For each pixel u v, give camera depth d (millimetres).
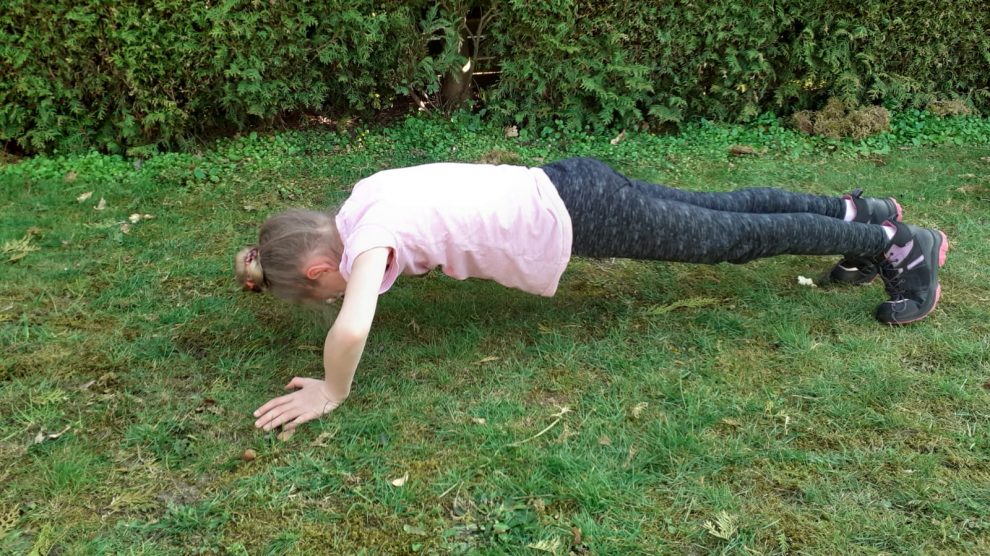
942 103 5766
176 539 1871
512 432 2246
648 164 4895
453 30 5176
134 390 2434
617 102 5387
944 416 2303
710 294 3123
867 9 5332
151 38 4555
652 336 2779
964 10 5488
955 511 1926
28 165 4539
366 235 2125
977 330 2785
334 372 2156
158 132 4910
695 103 5594
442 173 2396
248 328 2814
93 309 2934
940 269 3299
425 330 2826
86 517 1930
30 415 2293
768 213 2848
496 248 2348
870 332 2783
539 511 1957
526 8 5062
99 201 4086
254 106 4902
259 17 4703
